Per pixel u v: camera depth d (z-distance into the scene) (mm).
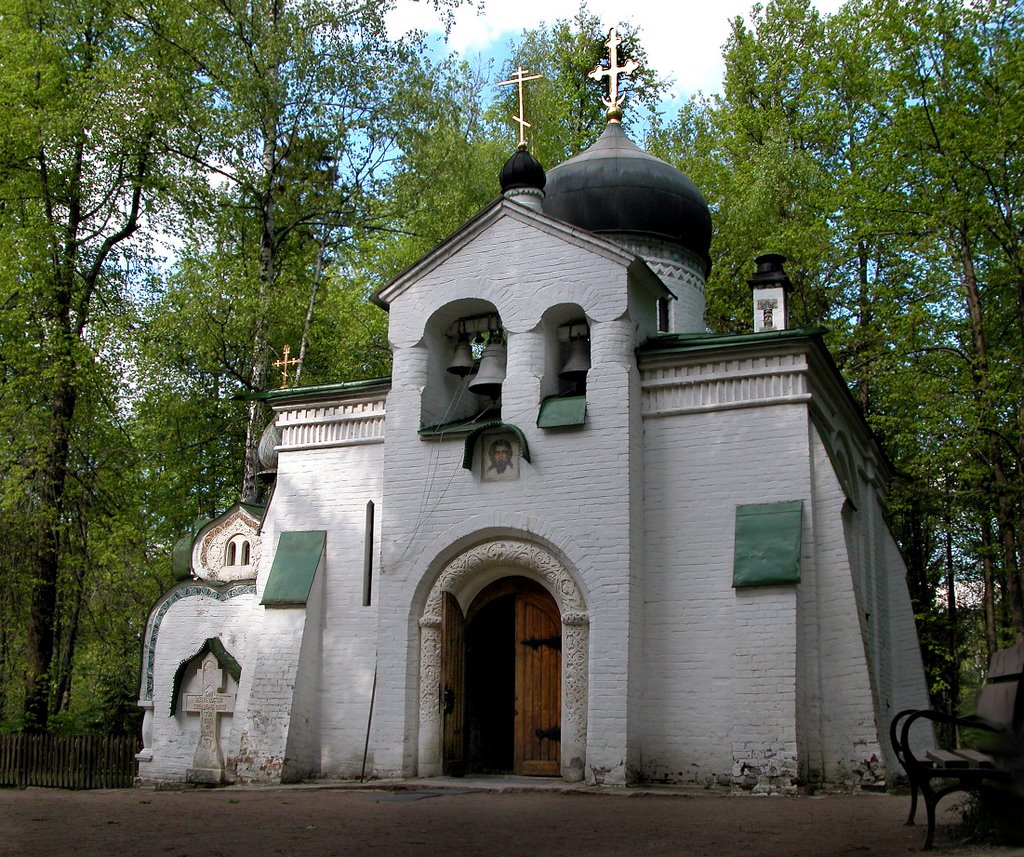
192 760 22688
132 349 30703
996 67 28016
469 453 20234
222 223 32438
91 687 35844
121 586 29422
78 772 23875
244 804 15867
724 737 18203
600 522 19125
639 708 18719
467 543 20219
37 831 12430
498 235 21141
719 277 36719
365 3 30250
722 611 18672
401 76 30906
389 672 20219
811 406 18984
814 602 18234
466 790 17781
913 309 29312
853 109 35812
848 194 30266
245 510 23891
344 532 22016
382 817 13898
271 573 21891
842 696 17859
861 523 23406
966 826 10859
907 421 28094
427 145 31797
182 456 34875
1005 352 28312
